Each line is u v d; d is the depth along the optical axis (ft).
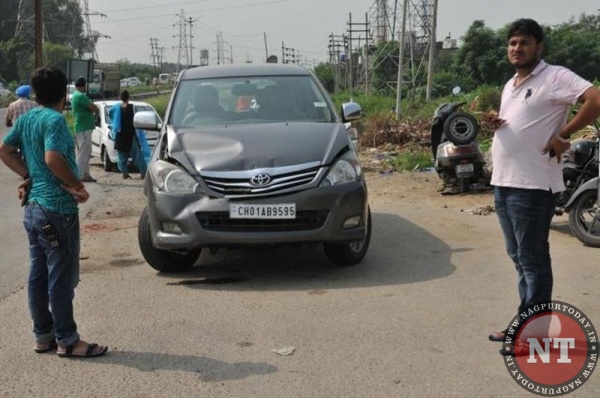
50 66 15.37
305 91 25.31
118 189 43.16
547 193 14.43
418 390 13.44
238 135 21.90
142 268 23.32
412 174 43.24
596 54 178.40
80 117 45.16
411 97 112.98
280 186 20.25
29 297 15.62
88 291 20.56
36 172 15.11
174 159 21.26
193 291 20.36
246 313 18.17
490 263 22.52
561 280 20.57
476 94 86.53
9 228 31.27
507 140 14.55
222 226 20.40
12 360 15.46
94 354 15.49
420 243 25.71
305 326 17.07
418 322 17.12
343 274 21.77
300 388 13.66
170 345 16.11
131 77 356.79
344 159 21.34
